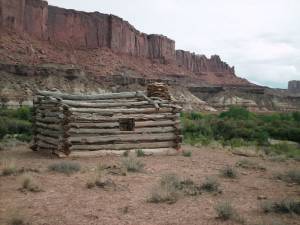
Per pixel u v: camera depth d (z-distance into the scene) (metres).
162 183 8.93
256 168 12.62
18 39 128.25
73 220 6.27
